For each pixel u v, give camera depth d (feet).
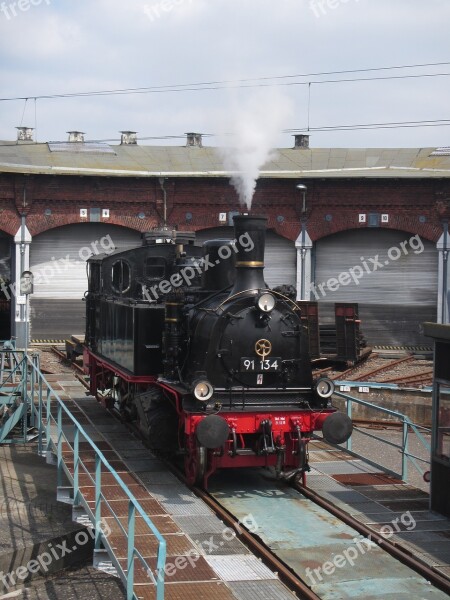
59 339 92.22
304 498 33.55
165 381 37.32
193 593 23.49
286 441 35.04
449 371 31.71
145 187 90.43
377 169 91.71
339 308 77.41
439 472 31.94
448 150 101.65
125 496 32.91
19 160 93.04
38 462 42.52
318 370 74.49
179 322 37.60
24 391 49.03
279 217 90.58
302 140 108.37
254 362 34.94
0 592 27.50
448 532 29.48
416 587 24.11
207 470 34.32
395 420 56.24
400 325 91.66
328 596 23.27
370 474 38.27
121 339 43.80
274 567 25.59
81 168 90.02
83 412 52.80
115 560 25.41
